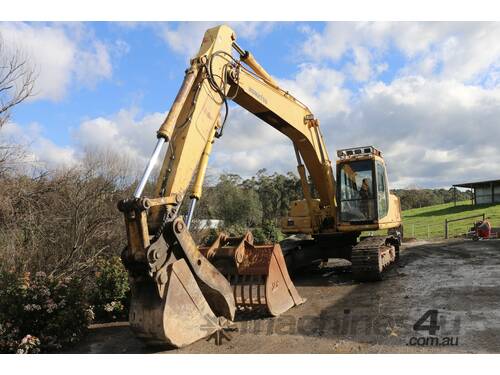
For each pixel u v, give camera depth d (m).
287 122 8.94
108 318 7.58
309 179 11.93
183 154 5.64
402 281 9.20
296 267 10.84
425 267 11.19
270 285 6.66
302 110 9.61
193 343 5.38
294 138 9.79
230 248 6.68
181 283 4.97
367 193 10.08
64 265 9.21
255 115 8.57
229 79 6.93
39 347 5.82
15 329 5.87
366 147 10.30
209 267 5.44
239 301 6.64
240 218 29.30
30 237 9.27
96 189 11.10
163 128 5.20
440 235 24.30
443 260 12.49
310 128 9.98
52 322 6.02
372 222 9.95
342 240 11.17
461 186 41.19
